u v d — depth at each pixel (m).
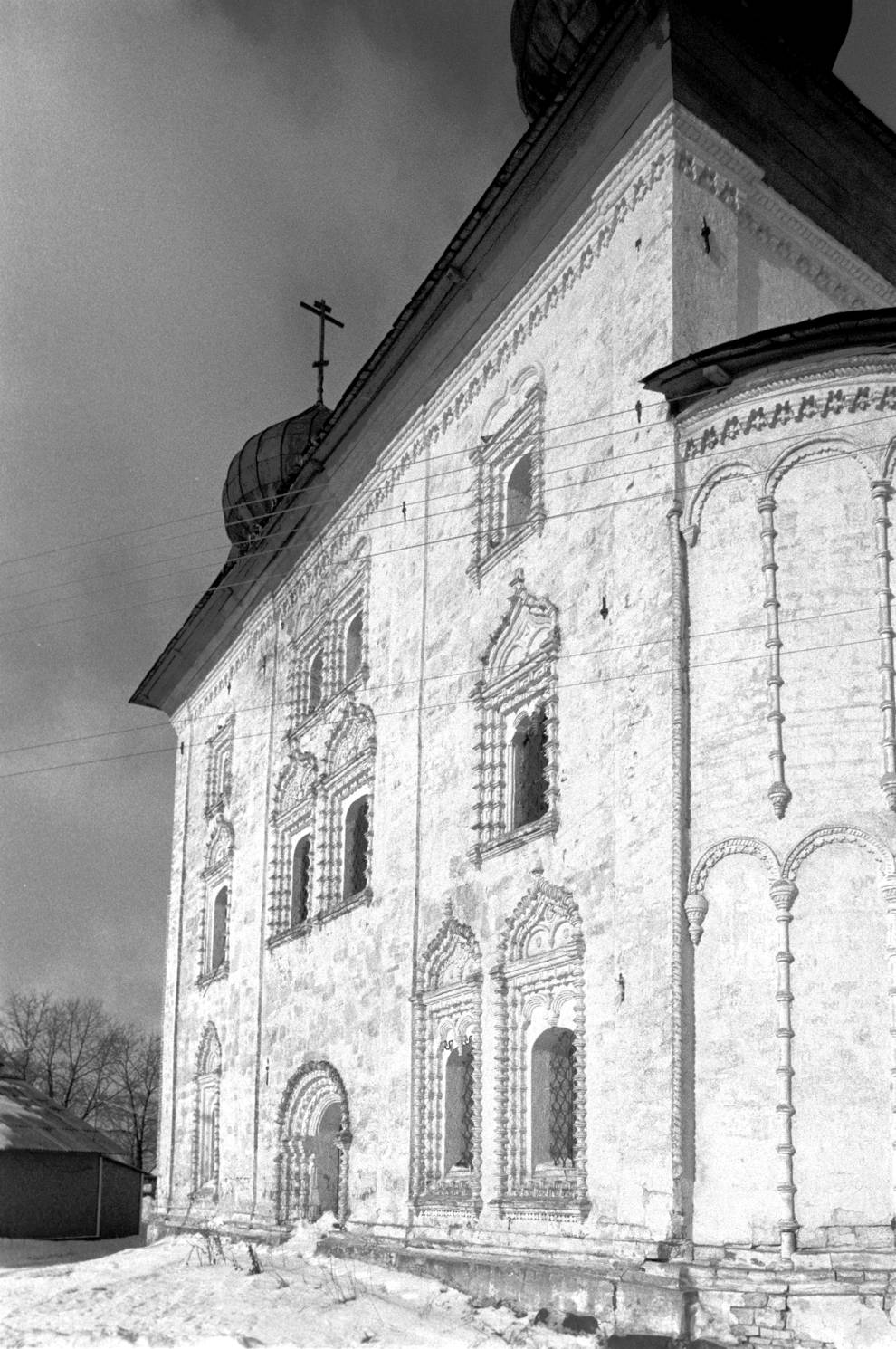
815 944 14.44
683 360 16.20
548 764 18.08
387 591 24.31
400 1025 21.09
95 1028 80.12
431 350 23.20
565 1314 15.36
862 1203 13.67
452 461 22.66
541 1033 17.69
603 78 18.22
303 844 28.34
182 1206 31.58
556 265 20.11
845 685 15.08
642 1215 14.82
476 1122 18.52
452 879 20.27
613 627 17.20
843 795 14.75
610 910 16.34
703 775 15.48
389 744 23.08
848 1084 13.99
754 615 15.61
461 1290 17.36
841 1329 13.04
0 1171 35.00
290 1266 19.41
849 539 15.48
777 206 18.62
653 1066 14.98
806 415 15.85
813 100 18.25
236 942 30.39
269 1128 26.52
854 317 15.31
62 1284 19.64
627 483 17.33
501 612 20.08
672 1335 13.73
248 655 32.81
